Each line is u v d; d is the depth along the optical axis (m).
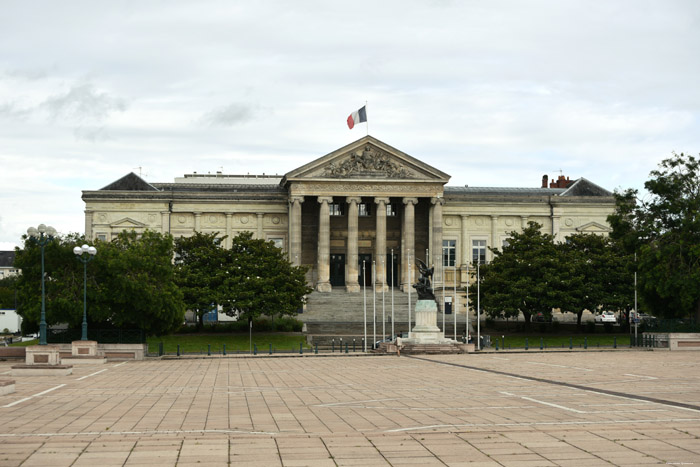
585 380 49.03
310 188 140.00
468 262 146.00
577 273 115.25
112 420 31.42
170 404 37.44
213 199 146.25
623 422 29.42
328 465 22.09
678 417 30.73
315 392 43.44
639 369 59.12
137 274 83.44
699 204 101.81
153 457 23.11
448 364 68.62
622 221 107.19
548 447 24.38
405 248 143.00
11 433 27.83
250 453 23.70
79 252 73.56
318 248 140.62
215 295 108.81
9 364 69.00
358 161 141.00
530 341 108.69
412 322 127.94
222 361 78.06
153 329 86.94
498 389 43.66
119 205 144.50
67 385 48.66
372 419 31.39
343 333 116.56
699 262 98.50
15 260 84.44
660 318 102.56
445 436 26.33
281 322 118.38
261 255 115.69
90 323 87.50
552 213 152.38
